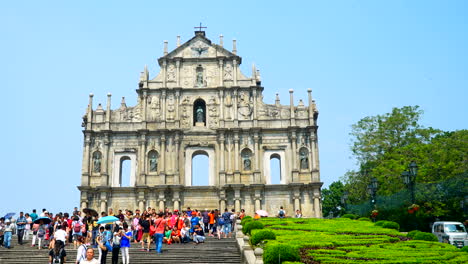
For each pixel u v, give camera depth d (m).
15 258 33.81
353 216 60.84
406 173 46.84
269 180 72.69
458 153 64.12
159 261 32.56
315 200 70.62
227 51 77.94
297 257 24.72
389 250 30.00
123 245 30.42
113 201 71.19
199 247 38.81
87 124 73.69
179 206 70.94
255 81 76.44
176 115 75.00
